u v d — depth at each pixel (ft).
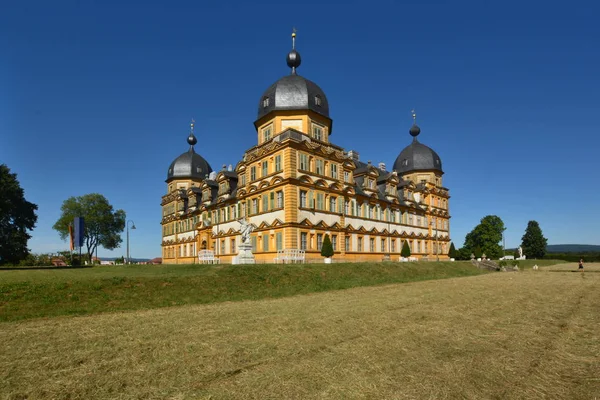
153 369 26.05
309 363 27.22
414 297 66.59
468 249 278.87
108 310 52.85
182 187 237.86
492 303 59.21
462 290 79.30
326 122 149.07
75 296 56.18
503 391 22.41
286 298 67.26
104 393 22.11
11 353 30.40
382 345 32.19
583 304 59.26
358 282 92.68
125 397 21.50
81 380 24.14
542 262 283.59
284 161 126.62
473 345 32.60
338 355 29.22
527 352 30.73
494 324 41.93
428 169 226.79
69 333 37.63
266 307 54.85
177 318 45.65
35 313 48.78
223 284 72.90
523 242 380.37
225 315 47.60
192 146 251.80
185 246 216.33
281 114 140.97
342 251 142.51
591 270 182.29
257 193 142.00
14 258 153.07
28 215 164.66
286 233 123.24
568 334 37.52
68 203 273.13
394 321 43.01
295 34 152.25
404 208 192.13
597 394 22.17
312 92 144.05
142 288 63.16
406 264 129.49
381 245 170.19
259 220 140.05
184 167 237.66
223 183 177.06
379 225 169.99
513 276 133.18
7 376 24.97
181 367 26.43
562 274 145.79
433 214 220.02
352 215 151.64
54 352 30.55
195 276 73.36
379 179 187.01
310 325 40.52
